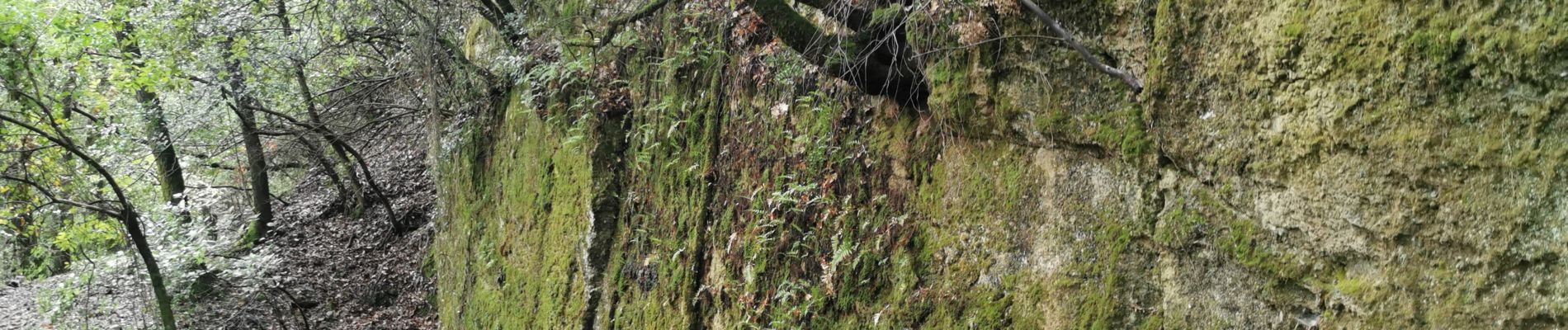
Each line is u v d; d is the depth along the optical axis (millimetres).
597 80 7594
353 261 14930
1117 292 3240
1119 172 3242
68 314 10805
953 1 3693
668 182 6652
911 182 4391
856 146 4801
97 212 10227
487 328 9430
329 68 12406
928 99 4070
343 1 10117
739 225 5750
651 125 7008
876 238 4535
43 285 12742
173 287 10688
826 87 5016
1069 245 3451
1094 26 3229
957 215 4039
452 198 11406
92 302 10828
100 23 9953
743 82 5887
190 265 11156
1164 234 3059
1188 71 2859
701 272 6121
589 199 7281
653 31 7168
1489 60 2064
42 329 11609
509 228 9305
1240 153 2744
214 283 11898
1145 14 2996
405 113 12648
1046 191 3568
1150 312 3166
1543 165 2008
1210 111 2828
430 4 9305
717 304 5863
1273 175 2656
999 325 3709
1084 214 3391
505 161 9664
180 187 13164
